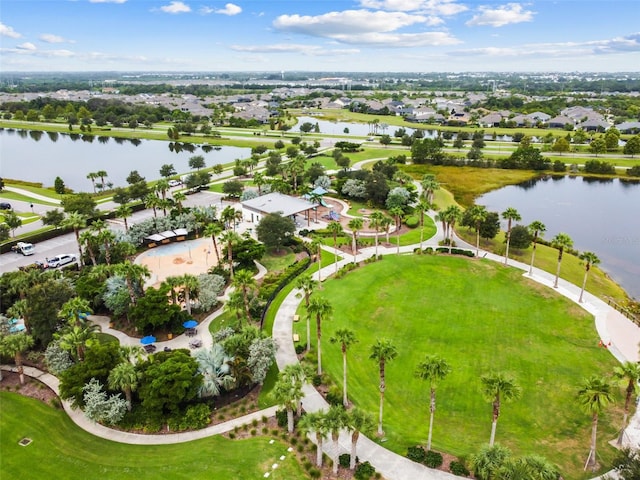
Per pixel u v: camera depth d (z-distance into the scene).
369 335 69.62
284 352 65.25
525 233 95.38
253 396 56.50
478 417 53.16
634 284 89.75
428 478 44.25
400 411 54.25
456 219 98.44
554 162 183.00
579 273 90.94
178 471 45.34
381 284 84.31
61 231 112.81
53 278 75.38
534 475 39.56
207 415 52.25
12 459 47.44
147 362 55.91
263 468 45.50
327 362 63.06
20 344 58.16
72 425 52.44
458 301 78.81
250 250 91.31
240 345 58.22
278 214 103.50
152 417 51.56
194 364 54.41
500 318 73.50
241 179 168.62
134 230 103.31
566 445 48.69
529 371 60.91
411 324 72.19
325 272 91.12
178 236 108.31
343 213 129.25
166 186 129.88
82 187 169.12
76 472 45.62
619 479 41.66
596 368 61.22
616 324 71.31
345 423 42.72
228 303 67.31
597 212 134.75
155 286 84.38
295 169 149.62
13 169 195.88
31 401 56.59
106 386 53.72
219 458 46.81
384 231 114.12
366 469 44.62
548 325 71.44
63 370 59.44
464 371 61.06
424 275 87.81
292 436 49.72
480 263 92.62
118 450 48.47
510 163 183.25
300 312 76.06
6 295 75.06
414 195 135.50
